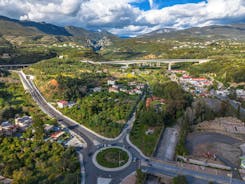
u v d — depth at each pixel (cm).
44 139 12700
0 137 12438
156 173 9600
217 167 10225
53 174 9312
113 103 18638
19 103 19175
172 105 16650
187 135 13750
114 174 9869
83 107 17200
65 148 11744
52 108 18388
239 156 11375
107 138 13238
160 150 11875
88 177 9638
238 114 16275
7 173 9512
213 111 16588
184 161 10800
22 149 11519
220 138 13362
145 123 14912
